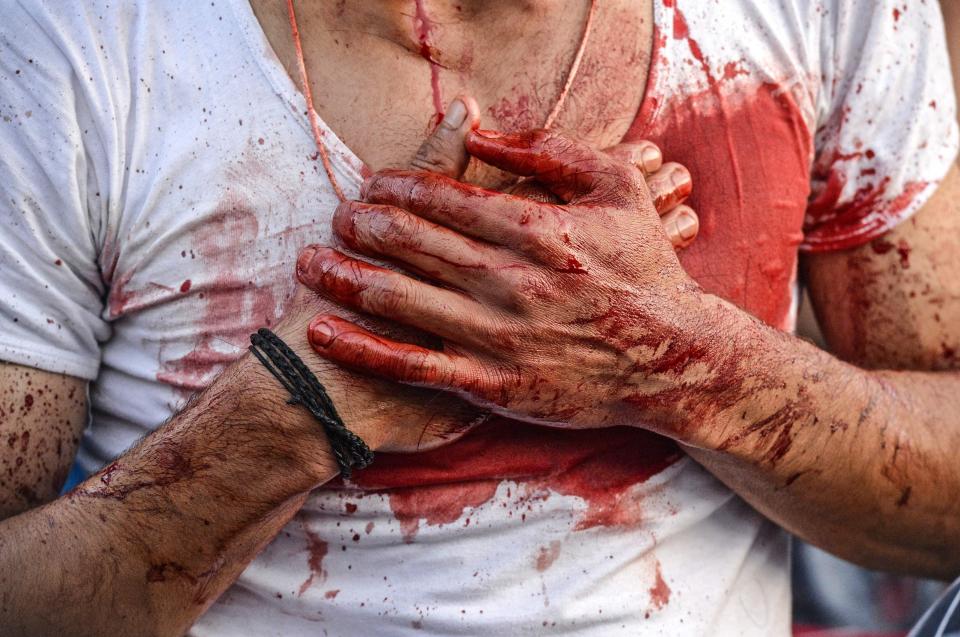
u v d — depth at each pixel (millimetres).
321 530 1258
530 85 1256
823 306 1456
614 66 1272
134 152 1204
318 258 1117
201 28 1222
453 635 1253
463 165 1159
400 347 1083
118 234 1222
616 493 1282
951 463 1321
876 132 1358
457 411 1194
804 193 1346
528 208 1098
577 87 1262
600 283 1106
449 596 1250
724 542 1367
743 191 1305
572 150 1143
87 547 1155
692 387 1169
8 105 1174
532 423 1231
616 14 1277
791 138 1324
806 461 1257
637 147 1208
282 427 1109
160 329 1257
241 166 1205
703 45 1290
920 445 1304
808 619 2375
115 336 1298
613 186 1132
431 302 1095
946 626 1392
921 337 1386
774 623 1419
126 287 1248
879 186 1360
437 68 1241
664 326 1132
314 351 1114
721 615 1354
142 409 1289
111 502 1158
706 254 1303
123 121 1204
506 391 1126
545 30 1260
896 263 1381
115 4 1214
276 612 1290
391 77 1227
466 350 1121
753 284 1324
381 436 1153
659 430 1203
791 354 1232
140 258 1229
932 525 1357
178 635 1220
